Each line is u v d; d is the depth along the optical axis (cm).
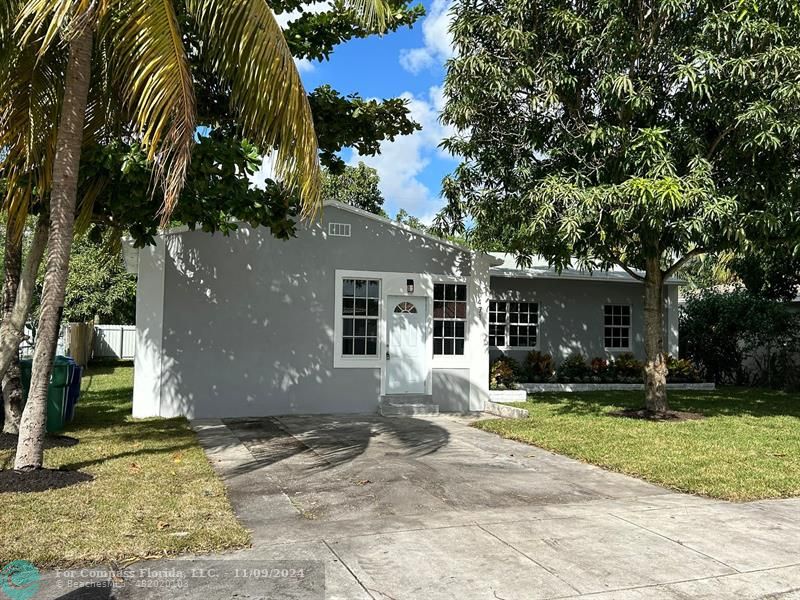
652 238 1035
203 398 1155
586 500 638
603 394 1590
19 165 706
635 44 996
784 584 429
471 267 1336
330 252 1243
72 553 453
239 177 797
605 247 1108
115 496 596
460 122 1095
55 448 814
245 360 1182
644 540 512
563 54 1027
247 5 599
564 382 1717
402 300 1299
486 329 1338
